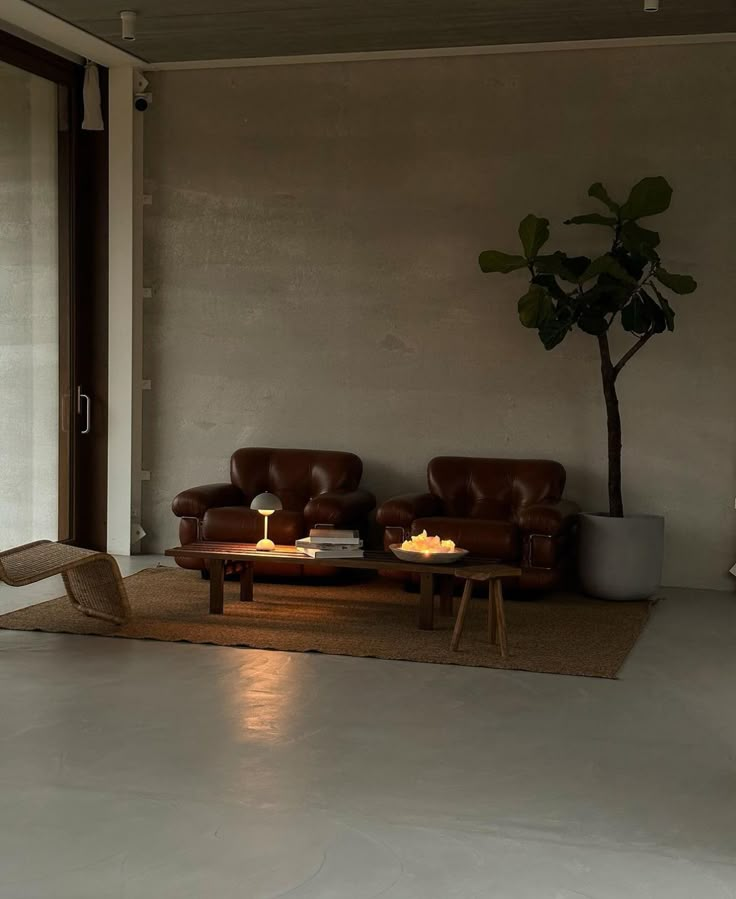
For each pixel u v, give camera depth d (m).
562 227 7.65
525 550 6.92
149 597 6.81
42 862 3.14
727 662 5.53
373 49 7.67
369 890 2.99
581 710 4.68
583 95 7.55
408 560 6.02
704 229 7.38
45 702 4.64
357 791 3.71
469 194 7.79
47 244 7.82
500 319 7.78
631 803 3.64
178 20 7.03
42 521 7.89
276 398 8.24
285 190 8.12
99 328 8.30
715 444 7.43
